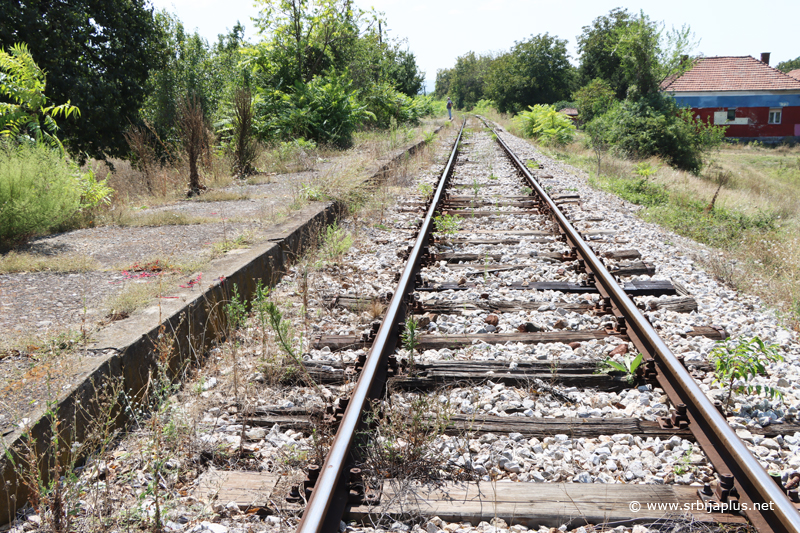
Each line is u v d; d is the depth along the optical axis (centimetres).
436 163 1661
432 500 253
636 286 533
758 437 297
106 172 1500
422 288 541
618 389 357
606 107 3991
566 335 424
